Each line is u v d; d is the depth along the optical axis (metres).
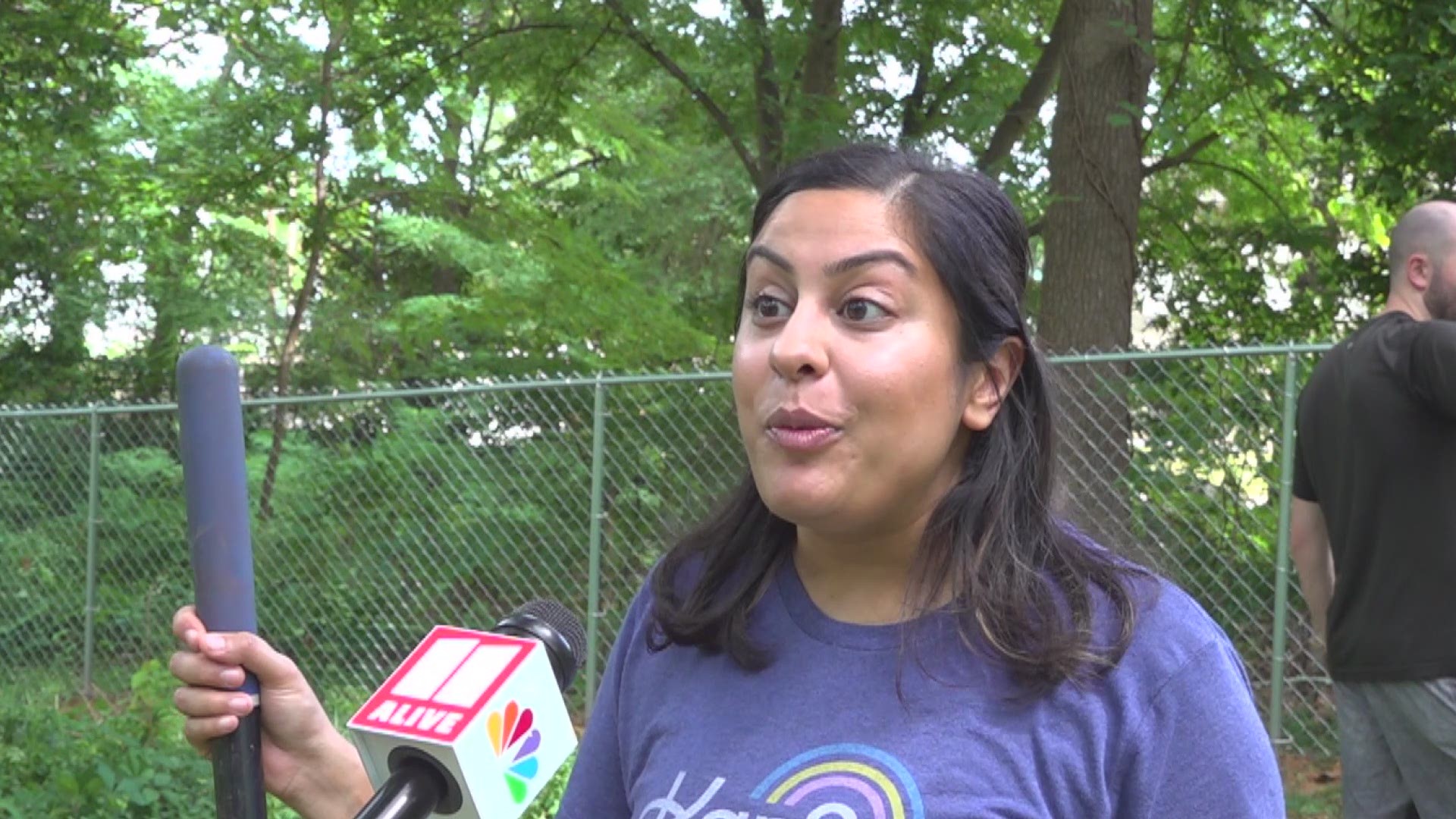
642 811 1.47
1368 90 9.39
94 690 8.57
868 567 1.46
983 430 1.46
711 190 16.95
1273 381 5.85
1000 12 11.59
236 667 1.42
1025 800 1.34
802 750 1.40
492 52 11.54
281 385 14.38
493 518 7.27
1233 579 5.89
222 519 1.38
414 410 7.52
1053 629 1.37
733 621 1.50
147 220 13.23
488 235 14.68
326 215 14.06
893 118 11.40
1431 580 3.47
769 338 1.40
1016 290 1.46
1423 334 3.45
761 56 10.54
